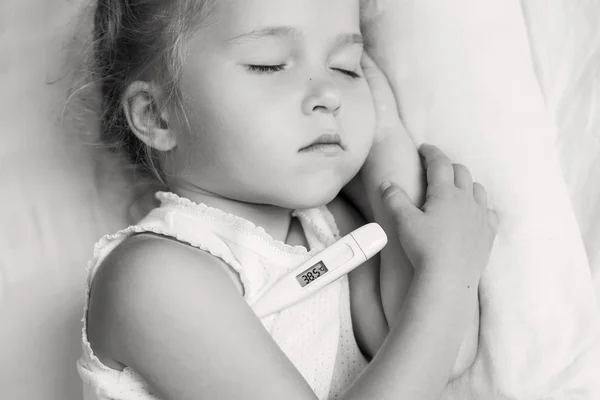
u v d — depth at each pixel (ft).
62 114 3.49
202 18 2.76
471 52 3.10
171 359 2.49
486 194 3.01
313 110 2.71
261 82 2.71
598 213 3.37
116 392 2.70
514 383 2.89
